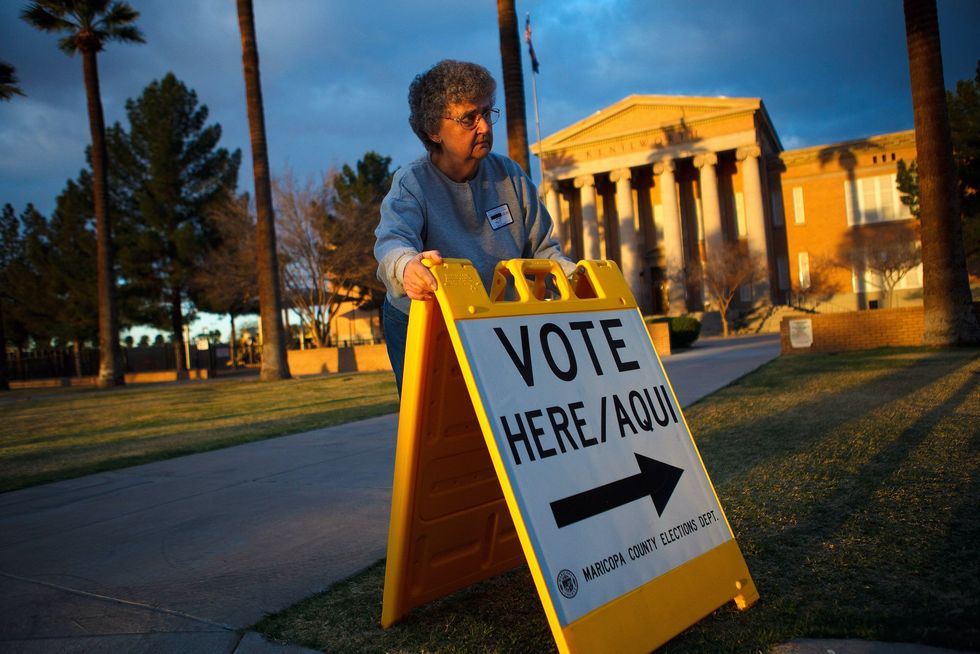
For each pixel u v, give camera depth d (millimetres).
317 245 32219
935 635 1688
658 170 48969
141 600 2455
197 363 41250
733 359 14641
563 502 1647
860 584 2096
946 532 2492
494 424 1614
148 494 4438
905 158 47000
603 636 1542
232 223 33188
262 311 20828
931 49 12562
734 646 1750
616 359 2061
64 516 3951
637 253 49562
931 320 12789
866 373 8750
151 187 37500
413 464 1943
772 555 2418
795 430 4902
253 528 3377
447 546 2160
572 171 51500
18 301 45312
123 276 38062
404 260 1823
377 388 14102
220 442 6828
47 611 2402
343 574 2596
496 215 2381
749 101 46375
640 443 1952
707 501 2041
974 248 26234
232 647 2002
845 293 47906
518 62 13961
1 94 22141
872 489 3154
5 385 31203
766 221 48844
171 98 37625
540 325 1896
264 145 20141
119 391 22641
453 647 1901
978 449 3795
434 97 2072
